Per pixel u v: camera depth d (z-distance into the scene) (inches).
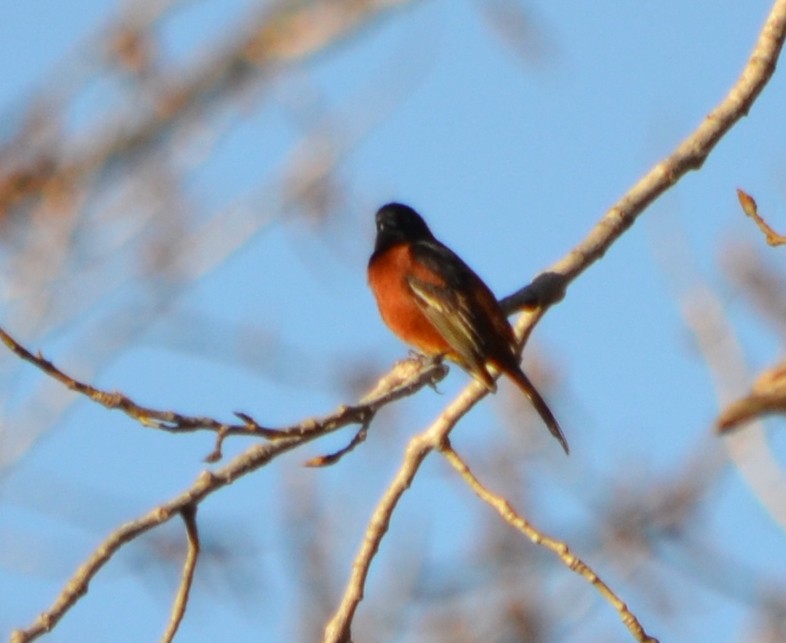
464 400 334.3
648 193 406.0
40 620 297.1
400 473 334.0
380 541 331.3
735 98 407.8
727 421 178.7
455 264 484.1
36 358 284.0
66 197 581.0
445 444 331.0
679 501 551.8
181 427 292.2
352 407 314.3
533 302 403.5
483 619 550.9
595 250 406.3
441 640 548.4
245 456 309.4
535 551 563.2
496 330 456.8
